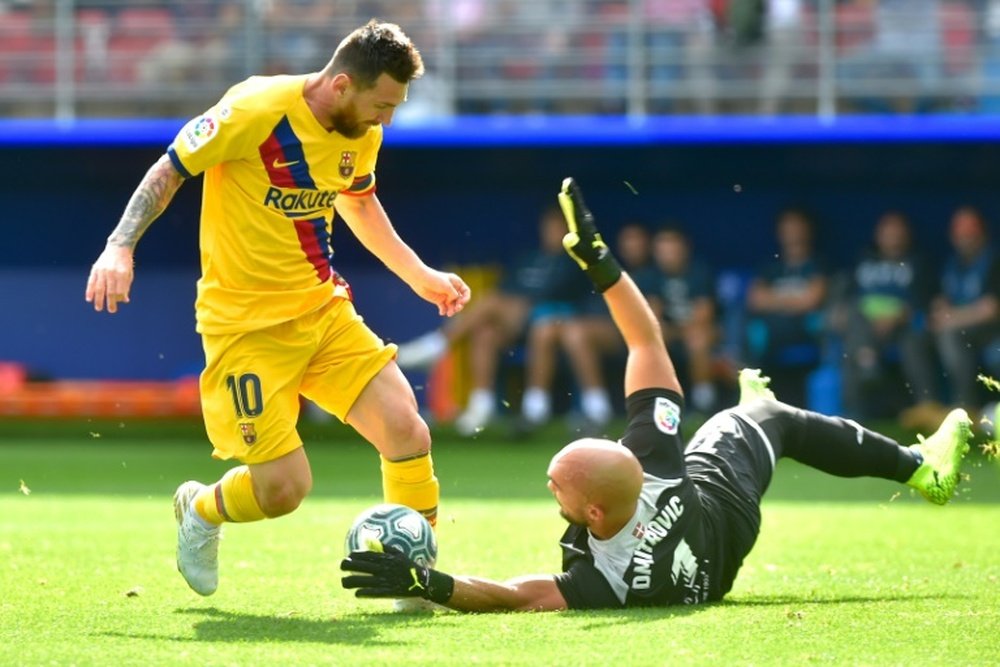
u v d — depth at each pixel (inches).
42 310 1921.8
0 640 542.9
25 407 1784.0
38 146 1857.8
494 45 1849.2
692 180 1872.5
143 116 1897.1
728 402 1701.5
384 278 1894.7
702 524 611.2
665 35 1829.5
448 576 583.8
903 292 1642.5
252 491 623.8
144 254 1914.4
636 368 633.0
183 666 488.7
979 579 724.0
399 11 1852.9
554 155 1862.7
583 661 495.2
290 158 613.3
